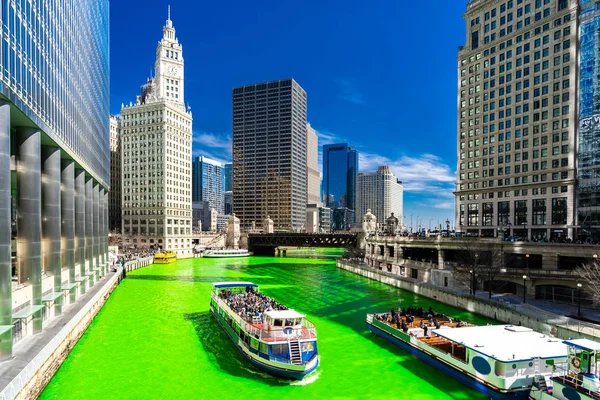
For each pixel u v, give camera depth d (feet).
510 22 327.88
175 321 187.42
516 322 163.53
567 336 134.82
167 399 106.01
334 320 189.16
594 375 89.92
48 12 143.13
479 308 191.83
